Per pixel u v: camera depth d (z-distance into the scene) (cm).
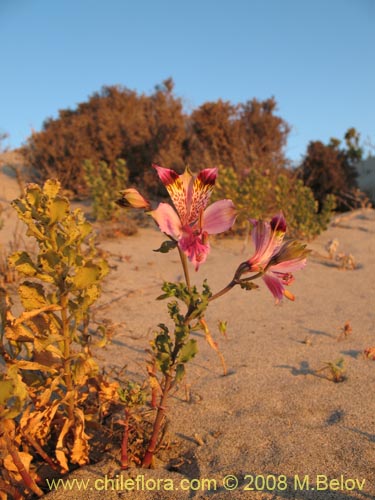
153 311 68
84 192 170
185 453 37
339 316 67
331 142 206
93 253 35
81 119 199
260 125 187
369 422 40
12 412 27
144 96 234
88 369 33
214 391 45
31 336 32
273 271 29
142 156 181
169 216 27
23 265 32
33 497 32
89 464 35
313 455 36
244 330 62
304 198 120
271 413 42
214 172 27
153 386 37
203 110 182
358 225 134
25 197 31
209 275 87
